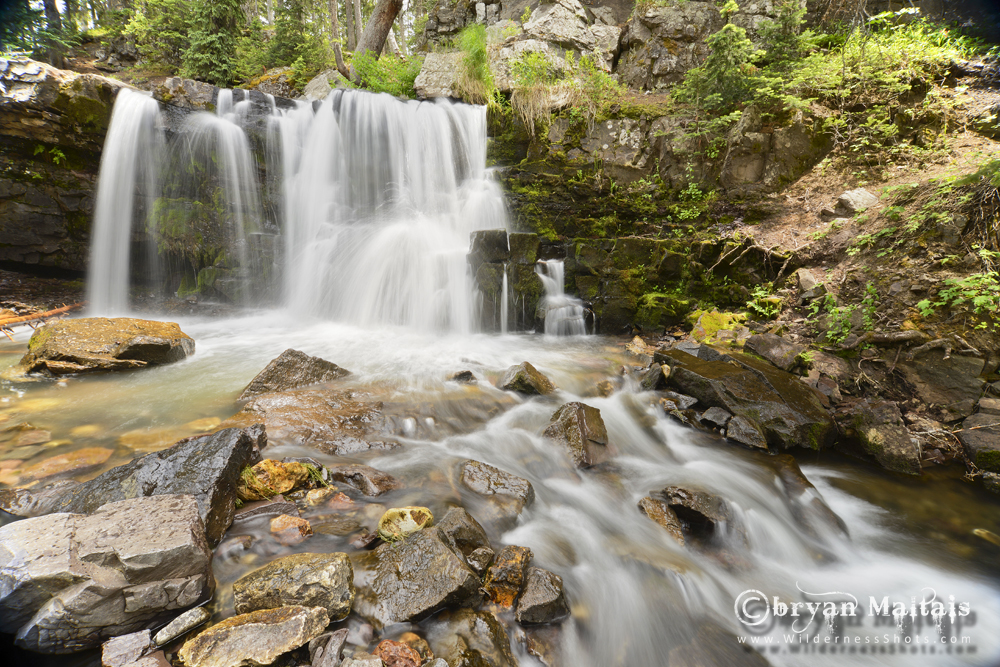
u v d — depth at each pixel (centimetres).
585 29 1311
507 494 354
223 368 598
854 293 652
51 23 1441
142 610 222
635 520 360
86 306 937
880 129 847
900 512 406
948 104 846
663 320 821
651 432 507
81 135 907
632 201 1026
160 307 964
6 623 206
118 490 283
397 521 294
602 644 259
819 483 446
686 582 302
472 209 1050
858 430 498
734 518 363
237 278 978
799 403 512
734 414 516
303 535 290
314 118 1062
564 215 1024
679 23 1202
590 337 852
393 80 1274
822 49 1005
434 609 244
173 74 1577
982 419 477
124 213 952
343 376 571
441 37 1778
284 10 1636
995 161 588
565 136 1101
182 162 972
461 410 500
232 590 247
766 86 927
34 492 291
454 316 877
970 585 327
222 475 298
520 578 270
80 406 457
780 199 902
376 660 207
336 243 995
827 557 352
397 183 1098
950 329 538
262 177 1023
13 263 916
